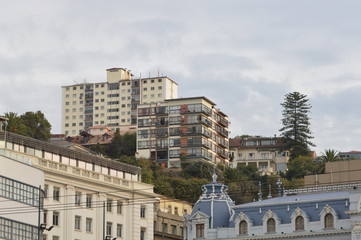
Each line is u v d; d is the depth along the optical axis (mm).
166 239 171375
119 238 146125
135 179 154625
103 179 145000
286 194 153500
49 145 138250
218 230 144000
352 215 132125
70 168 138625
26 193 121562
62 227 135375
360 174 171750
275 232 139000
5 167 117188
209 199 148250
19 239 119062
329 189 148750
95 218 142250
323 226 135250
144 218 152875
